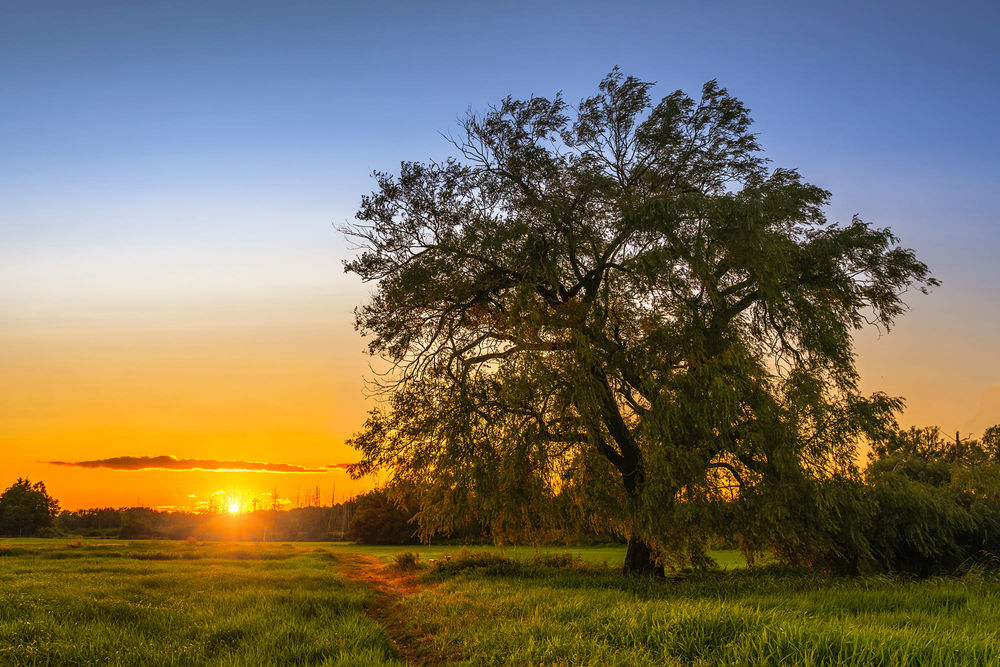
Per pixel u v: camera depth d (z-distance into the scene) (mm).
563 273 17234
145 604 13164
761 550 17047
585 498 17297
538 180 18469
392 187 18688
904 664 5594
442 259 17359
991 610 9055
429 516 19422
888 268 17719
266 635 9695
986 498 16609
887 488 15516
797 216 16766
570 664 7051
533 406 16750
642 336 16594
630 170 19125
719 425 15047
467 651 8852
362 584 20578
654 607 9594
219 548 49688
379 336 19219
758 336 17891
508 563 21891
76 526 142250
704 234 15930
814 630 6641
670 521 14969
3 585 15117
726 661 6375
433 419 17875
